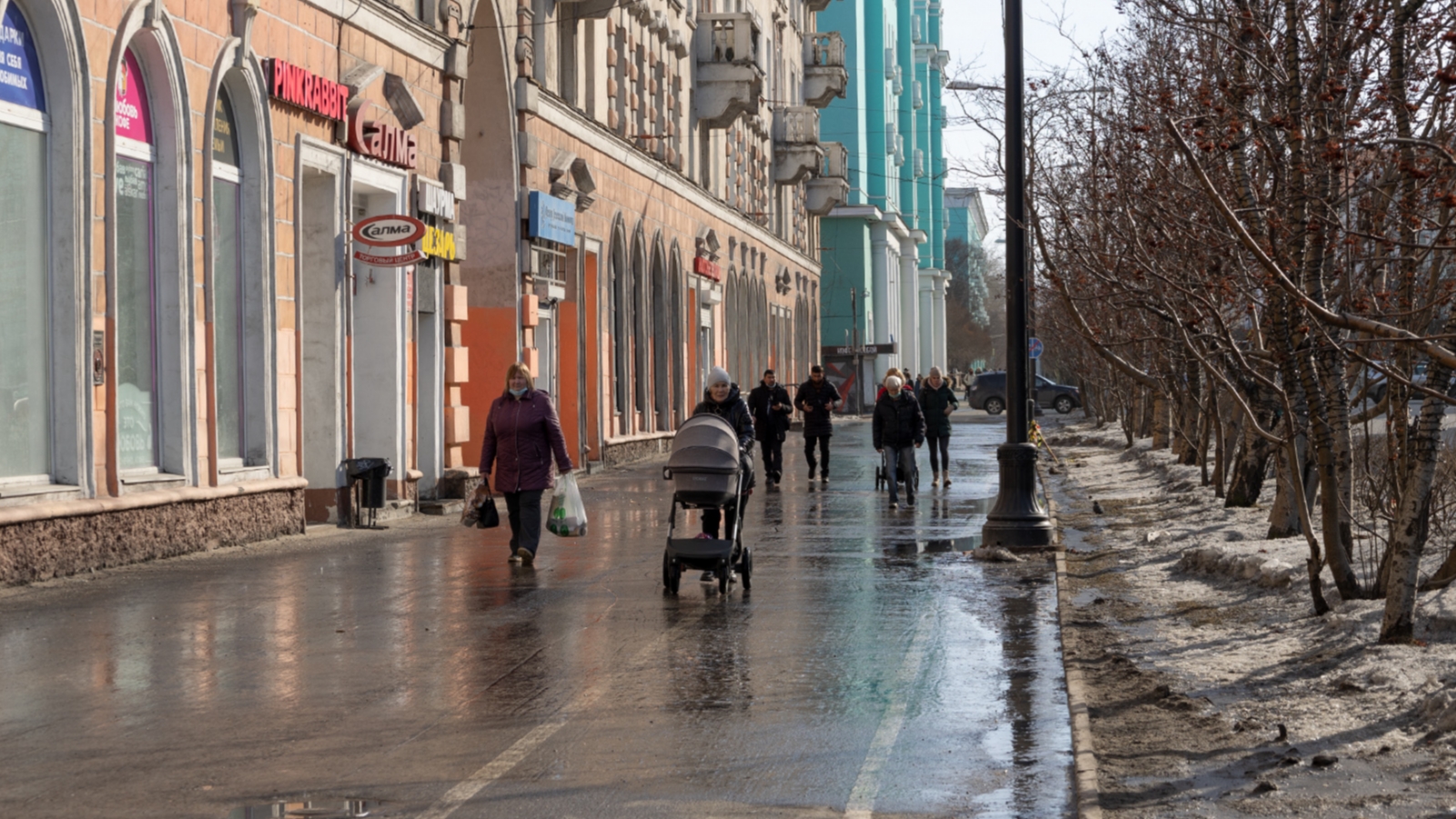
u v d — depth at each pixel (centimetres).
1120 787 814
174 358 2052
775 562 1952
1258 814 755
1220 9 1484
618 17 4397
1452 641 1140
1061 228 2084
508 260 3391
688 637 1348
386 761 891
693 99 5519
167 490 1977
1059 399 9712
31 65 1778
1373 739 887
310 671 1179
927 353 15088
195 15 2073
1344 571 1302
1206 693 1053
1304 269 1272
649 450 4709
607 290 4250
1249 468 2347
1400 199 1196
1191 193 1558
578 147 3934
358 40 2606
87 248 1827
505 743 935
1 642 1305
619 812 783
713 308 5862
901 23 13362
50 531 1720
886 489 3381
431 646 1295
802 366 8425
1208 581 1612
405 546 2181
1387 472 1501
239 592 1650
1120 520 2462
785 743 938
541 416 1930
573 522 1945
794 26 7956
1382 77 1224
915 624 1422
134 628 1389
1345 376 1616
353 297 2628
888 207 11600
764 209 7188
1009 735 958
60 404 1809
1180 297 1711
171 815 775
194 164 2083
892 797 812
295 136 2372
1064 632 1338
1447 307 1416
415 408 2877
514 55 3381
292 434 2386
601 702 1063
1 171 1727
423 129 2894
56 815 774
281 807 791
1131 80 2009
